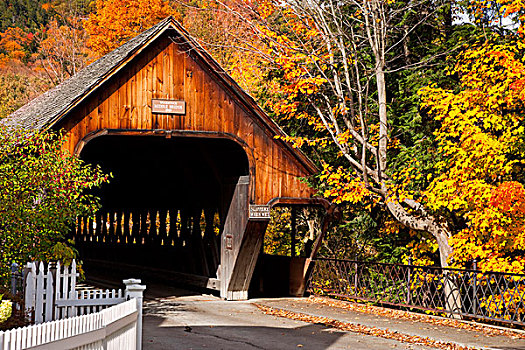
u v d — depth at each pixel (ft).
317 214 70.74
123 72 52.70
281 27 58.03
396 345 37.78
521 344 38.06
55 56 163.02
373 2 51.85
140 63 53.47
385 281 57.47
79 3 167.84
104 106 51.83
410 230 55.83
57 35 160.56
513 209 42.27
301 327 44.19
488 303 45.60
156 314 49.83
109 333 24.98
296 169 58.65
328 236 73.10
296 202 58.18
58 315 32.37
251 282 69.10
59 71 159.63
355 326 44.55
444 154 49.11
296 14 53.31
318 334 41.32
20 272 35.73
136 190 83.10
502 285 47.09
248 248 57.77
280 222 82.07
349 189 52.80
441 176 47.60
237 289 59.67
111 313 25.75
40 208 39.17
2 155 40.42
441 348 37.01
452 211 50.93
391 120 57.00
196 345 36.52
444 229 50.26
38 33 199.31
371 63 58.95
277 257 66.23
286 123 67.05
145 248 81.66
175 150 66.03
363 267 56.95
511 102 45.42
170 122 54.34
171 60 54.60
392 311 51.57
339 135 52.42
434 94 49.26
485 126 45.44
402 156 53.52
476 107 47.26
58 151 43.37
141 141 63.21
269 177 57.47
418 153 52.16
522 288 44.70
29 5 238.27
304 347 36.76
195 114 55.21
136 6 128.06
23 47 196.85
